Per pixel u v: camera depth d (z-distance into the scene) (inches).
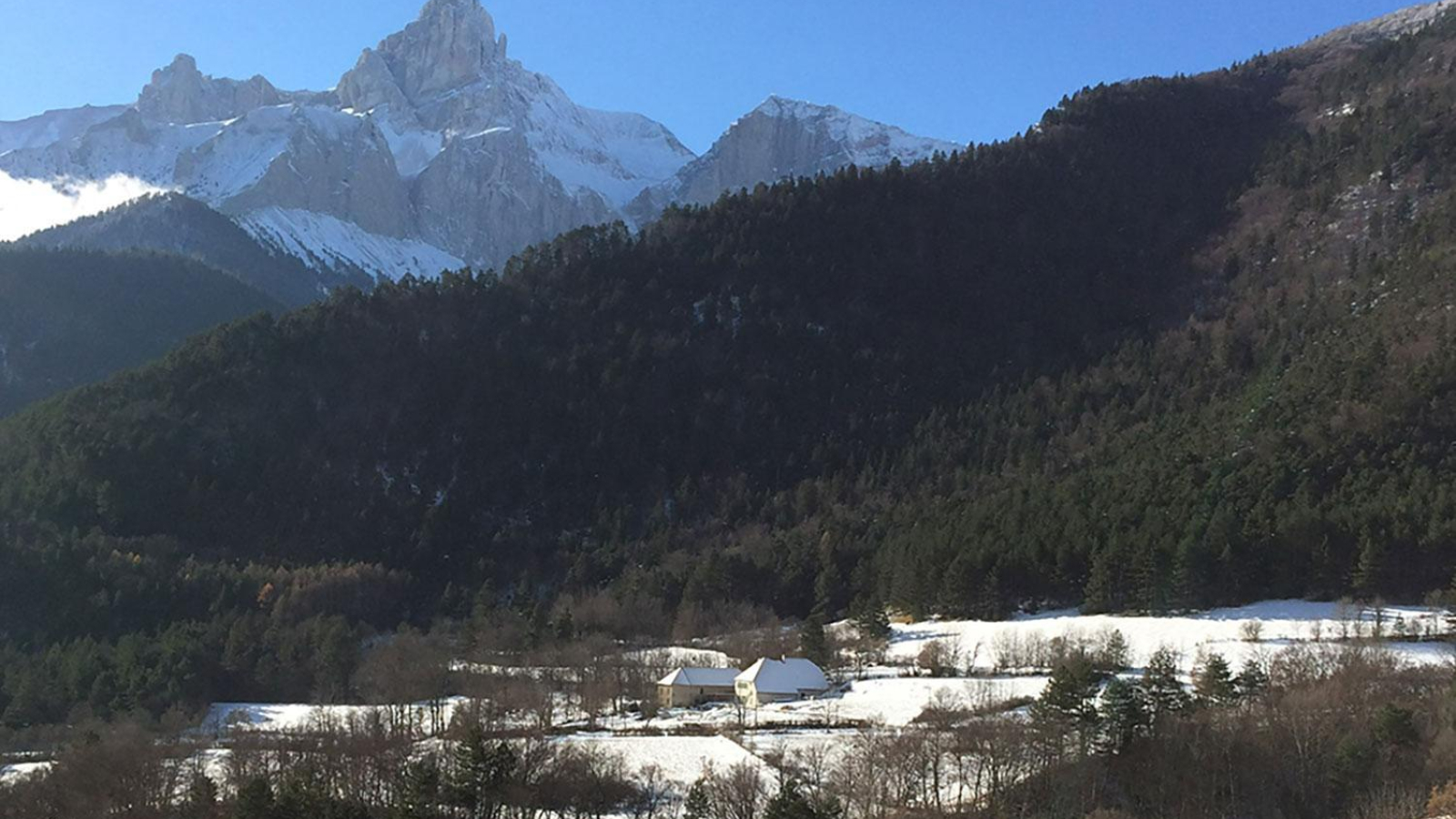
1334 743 4266.7
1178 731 4416.8
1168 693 4643.2
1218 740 4343.0
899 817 4037.9
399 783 4328.3
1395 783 4008.4
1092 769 4313.5
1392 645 5472.4
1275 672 5064.0
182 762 4975.4
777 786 4308.6
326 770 4576.8
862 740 4731.8
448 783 4220.0
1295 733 4247.0
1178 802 4153.5
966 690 5388.8
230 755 4913.9
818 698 5866.1
